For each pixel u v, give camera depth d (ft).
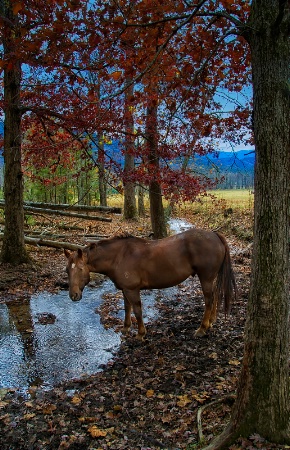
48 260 38.52
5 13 22.22
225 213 66.59
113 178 31.27
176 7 12.30
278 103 9.87
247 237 48.98
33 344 21.12
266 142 10.03
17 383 17.17
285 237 10.25
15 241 35.32
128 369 17.70
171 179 27.66
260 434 10.57
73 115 25.75
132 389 15.84
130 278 19.90
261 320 10.50
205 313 20.53
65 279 33.06
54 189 86.63
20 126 34.30
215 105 18.13
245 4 13.65
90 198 90.17
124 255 20.06
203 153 24.56
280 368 10.55
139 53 14.57
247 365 10.86
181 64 15.69
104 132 28.04
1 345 21.07
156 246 20.10
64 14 11.68
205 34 13.71
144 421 13.65
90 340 21.42
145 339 20.83
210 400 14.35
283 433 10.44
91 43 12.94
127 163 57.00
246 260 37.68
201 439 11.76
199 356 18.31
